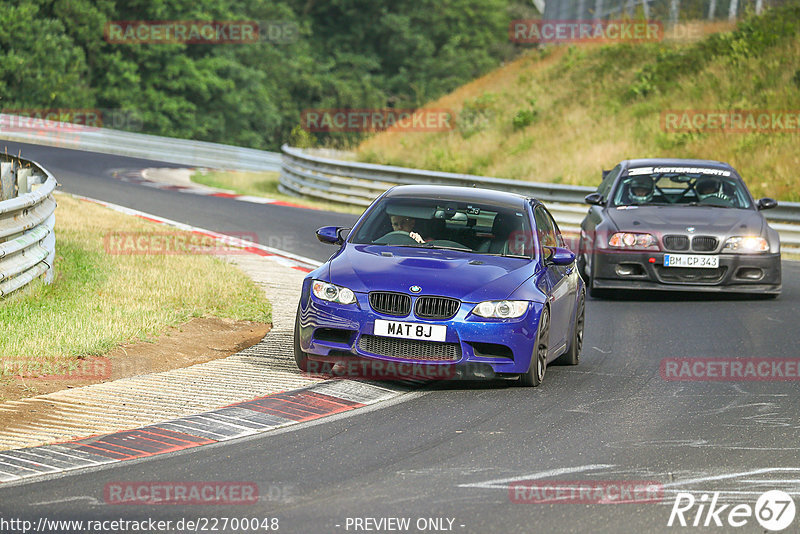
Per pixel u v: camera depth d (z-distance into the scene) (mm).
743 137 87438
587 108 105562
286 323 35406
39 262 35969
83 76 192000
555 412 24891
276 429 22578
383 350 26750
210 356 30172
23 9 177375
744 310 42000
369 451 21000
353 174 87688
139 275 41000
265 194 89688
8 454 20062
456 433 22641
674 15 119375
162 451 20656
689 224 44188
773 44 101188
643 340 35594
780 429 23703
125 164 114812
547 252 30203
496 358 26750
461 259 28656
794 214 65375
